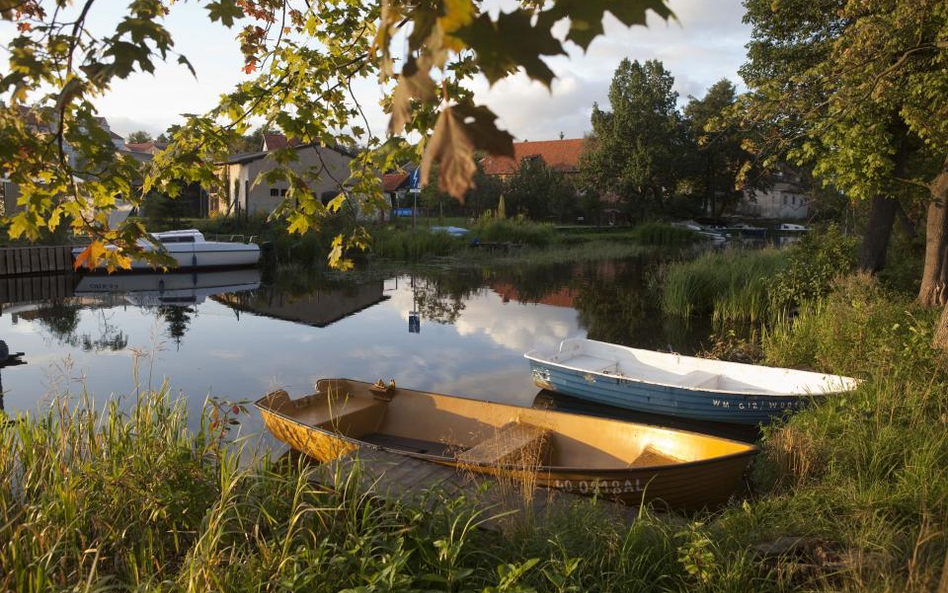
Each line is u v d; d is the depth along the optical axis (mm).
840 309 10547
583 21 1265
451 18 1263
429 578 3223
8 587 3430
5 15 2127
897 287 13797
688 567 3453
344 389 7941
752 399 7941
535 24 1270
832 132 11430
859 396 6621
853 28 9711
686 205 51938
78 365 11195
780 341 10742
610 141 49656
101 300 18562
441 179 1297
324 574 3273
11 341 13086
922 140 12875
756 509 4590
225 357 11953
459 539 3744
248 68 3670
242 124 3555
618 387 8969
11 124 2416
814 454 5578
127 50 1896
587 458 6422
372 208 3908
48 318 15672
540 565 3643
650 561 3787
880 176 11711
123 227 2928
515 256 31266
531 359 9828
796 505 4578
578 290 21344
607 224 51062
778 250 19875
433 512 3963
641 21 1265
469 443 7074
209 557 3359
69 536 3838
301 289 21266
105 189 2766
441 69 1295
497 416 7008
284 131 3422
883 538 3812
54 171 2617
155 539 3920
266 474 4348
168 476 4207
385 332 14422
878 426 5664
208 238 26484
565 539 3873
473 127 1297
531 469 5195
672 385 8422
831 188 21469
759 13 14867
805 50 14750
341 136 3928
